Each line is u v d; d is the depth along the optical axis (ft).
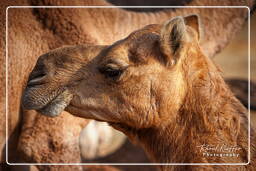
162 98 35.45
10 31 42.27
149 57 35.53
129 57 35.78
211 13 49.08
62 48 37.76
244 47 112.57
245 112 34.94
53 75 36.99
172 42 35.04
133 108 35.94
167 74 35.40
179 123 35.58
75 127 43.60
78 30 44.04
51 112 36.81
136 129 37.17
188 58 35.40
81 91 36.68
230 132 34.37
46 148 43.06
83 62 36.86
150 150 37.22
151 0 62.13
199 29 37.40
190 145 35.04
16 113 43.34
